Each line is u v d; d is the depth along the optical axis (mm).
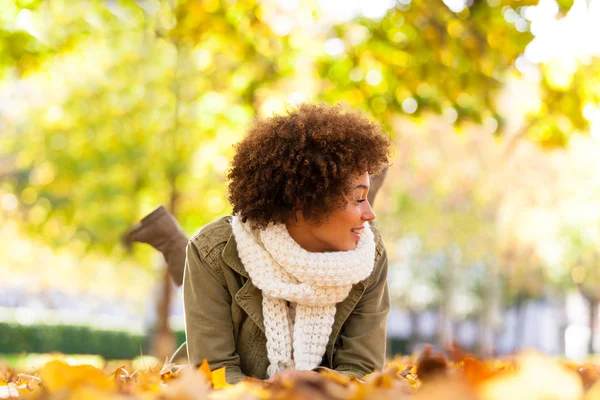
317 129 2631
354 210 2641
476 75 7047
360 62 7430
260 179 2652
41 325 18641
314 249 2734
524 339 41844
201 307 2729
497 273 24375
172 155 13250
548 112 7605
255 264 2678
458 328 34031
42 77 12492
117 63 13469
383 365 2863
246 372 2809
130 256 14984
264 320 2719
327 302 2678
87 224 14094
